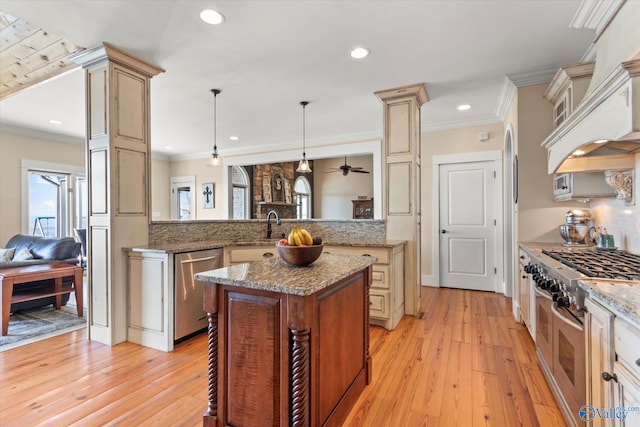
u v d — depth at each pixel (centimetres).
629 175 212
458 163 468
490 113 431
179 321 271
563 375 171
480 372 226
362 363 205
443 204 479
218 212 721
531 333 254
